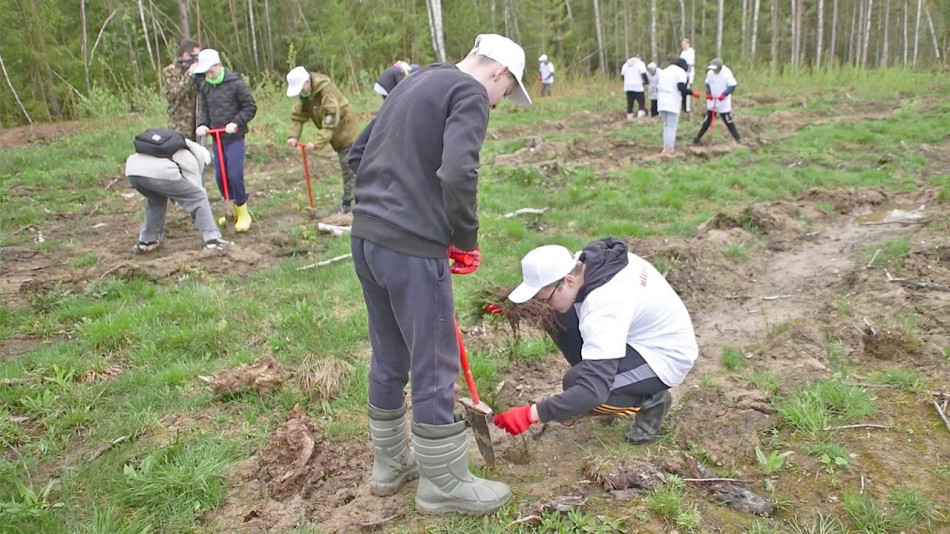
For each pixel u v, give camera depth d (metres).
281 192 9.76
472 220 2.70
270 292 5.79
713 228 7.20
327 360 4.32
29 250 7.42
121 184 10.44
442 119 2.68
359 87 23.27
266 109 17.38
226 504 3.26
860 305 5.10
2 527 3.01
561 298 3.26
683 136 13.53
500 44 2.87
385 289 2.90
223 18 28.12
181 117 9.26
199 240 7.63
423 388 2.88
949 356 4.22
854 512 3.01
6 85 19.27
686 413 3.81
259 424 3.87
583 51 37.09
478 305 3.85
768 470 3.32
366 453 3.62
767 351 4.56
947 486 3.17
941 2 39.72
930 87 21.69
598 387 3.10
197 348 4.80
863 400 3.79
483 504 3.05
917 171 9.52
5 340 5.11
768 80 24.34
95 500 3.27
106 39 22.86
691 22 38.47
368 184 2.82
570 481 3.32
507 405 4.09
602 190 8.84
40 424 3.91
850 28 44.47
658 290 3.40
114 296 5.84
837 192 8.16
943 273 5.53
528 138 12.39
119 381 4.36
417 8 30.36
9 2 19.16
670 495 3.02
